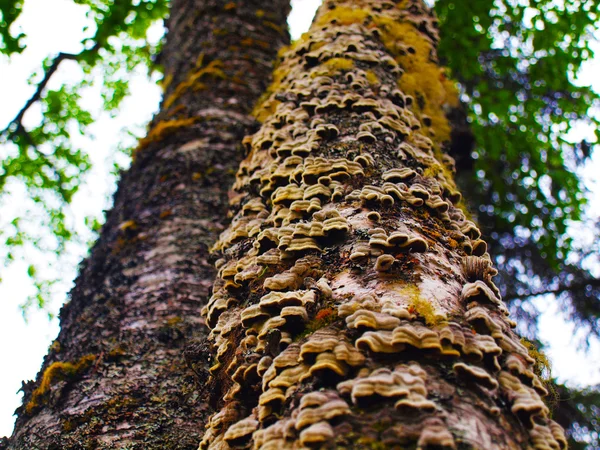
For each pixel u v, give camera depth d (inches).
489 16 307.4
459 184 227.3
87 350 125.8
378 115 123.2
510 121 327.9
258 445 59.9
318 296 76.0
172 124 186.4
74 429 107.3
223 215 157.6
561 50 299.9
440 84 173.5
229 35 229.5
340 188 97.0
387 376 57.9
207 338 107.1
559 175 316.8
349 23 166.9
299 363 67.4
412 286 74.3
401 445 52.8
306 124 123.4
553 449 59.7
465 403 58.1
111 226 170.1
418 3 195.2
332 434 54.4
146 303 134.5
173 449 104.1
